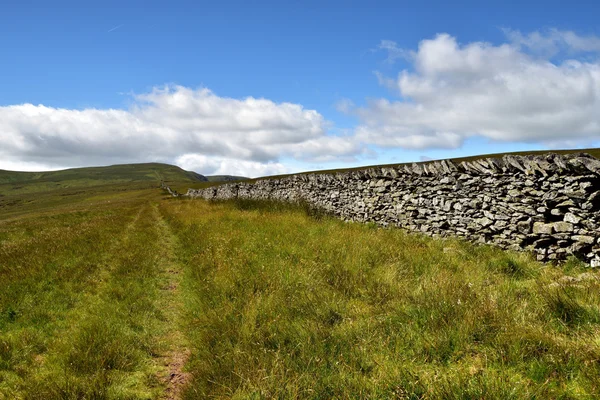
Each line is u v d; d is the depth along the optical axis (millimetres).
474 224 9812
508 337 3953
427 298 5383
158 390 4445
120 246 13984
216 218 17172
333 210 17812
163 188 104875
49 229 20172
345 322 5176
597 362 3361
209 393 3982
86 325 6059
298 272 7293
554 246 7660
